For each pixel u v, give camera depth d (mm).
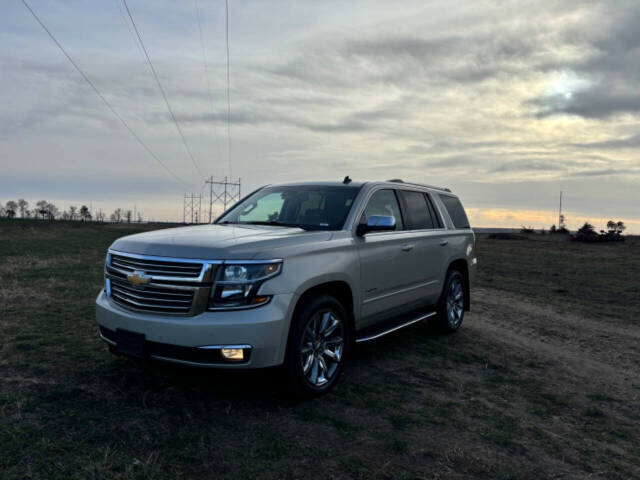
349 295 4539
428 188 6645
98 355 4738
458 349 6008
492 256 22078
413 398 4207
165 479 2678
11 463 2727
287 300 3678
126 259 3898
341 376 4664
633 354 6457
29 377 4074
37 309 6738
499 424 3793
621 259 21016
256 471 2834
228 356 3463
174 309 3553
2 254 14766
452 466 3064
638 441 3707
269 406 3783
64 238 26891
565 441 3594
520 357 5879
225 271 3531
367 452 3160
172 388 4004
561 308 9781
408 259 5496
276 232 4223
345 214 4812
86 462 2787
